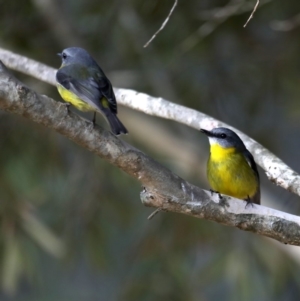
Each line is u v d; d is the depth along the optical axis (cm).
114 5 1391
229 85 1455
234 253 1303
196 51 1399
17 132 1373
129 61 1461
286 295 1388
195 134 1551
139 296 1298
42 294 1600
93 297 1639
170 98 1445
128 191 1392
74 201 1374
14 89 633
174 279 1304
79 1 1505
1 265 1261
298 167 1627
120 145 669
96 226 1360
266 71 1426
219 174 865
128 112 1460
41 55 1422
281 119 1522
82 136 661
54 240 1266
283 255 1305
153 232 1343
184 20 1381
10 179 1313
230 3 1249
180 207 700
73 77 805
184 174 1424
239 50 1446
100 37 1462
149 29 1424
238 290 1274
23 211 1284
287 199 1391
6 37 1388
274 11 1405
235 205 707
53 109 650
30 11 1455
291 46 1416
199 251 1390
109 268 1388
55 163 1368
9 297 1578
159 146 1454
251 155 873
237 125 1443
